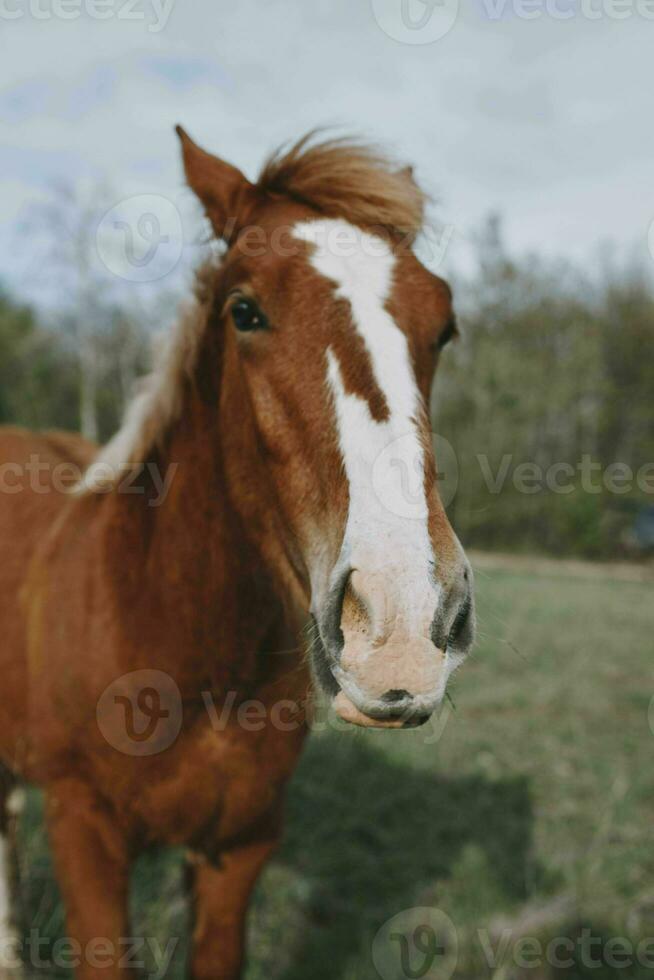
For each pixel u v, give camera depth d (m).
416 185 1.64
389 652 1.09
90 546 1.87
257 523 1.59
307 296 1.37
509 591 9.43
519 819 3.28
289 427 1.36
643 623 7.96
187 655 1.69
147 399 1.82
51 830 1.80
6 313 18.12
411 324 1.37
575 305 14.77
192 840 1.82
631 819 3.28
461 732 4.30
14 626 2.05
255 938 2.46
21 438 2.66
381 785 3.54
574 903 2.61
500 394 13.19
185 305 1.75
